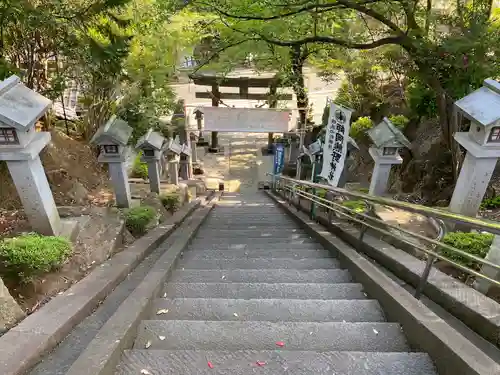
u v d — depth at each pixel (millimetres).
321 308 3322
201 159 21656
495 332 2666
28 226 4473
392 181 9945
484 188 4215
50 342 2521
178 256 4977
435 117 9531
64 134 10016
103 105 10477
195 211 9656
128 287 3740
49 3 5293
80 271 3961
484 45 5039
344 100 14102
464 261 3674
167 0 7625
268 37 8156
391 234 3895
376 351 2664
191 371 2295
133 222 5902
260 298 3736
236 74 17438
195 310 3297
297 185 10289
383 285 3383
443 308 3176
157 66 10906
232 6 7453
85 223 5273
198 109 17750
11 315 2836
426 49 5633
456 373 2139
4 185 5629
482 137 3949
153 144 8070
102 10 5609
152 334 2795
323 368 2328
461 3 6125
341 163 6598
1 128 3602
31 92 3934
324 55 12180
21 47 6395
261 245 6156
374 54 10766
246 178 19625
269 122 14039
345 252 4801
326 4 6281
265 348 2695
